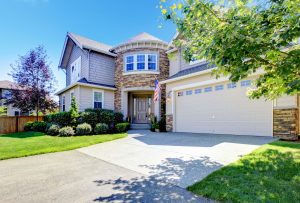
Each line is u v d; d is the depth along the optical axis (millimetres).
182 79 12133
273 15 3041
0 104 25109
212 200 3125
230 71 3713
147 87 14992
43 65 18547
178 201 3133
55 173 4625
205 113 10938
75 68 17891
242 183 3582
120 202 3146
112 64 17156
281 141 7078
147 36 16750
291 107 7613
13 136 11352
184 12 3775
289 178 3678
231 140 7852
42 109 18297
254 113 8836
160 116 14773
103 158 5996
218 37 3207
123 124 13273
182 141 8383
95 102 15180
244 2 3531
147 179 4137
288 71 3098
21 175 4492
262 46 3100
